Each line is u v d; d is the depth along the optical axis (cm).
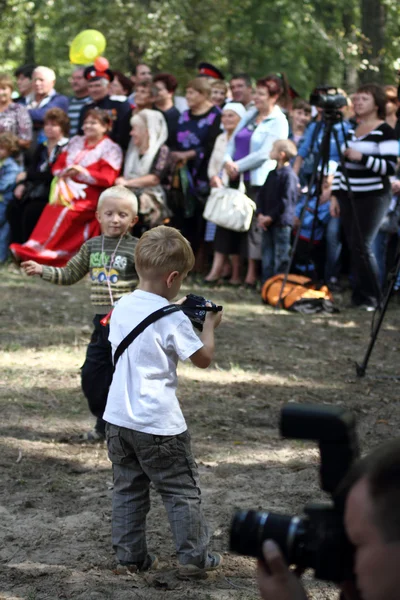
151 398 493
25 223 1714
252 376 1004
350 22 3800
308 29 3656
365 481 143
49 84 1811
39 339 1146
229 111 1545
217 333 1212
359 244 1339
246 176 1545
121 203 682
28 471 704
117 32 2802
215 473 706
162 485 504
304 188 1555
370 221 1320
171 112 1653
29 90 1914
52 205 1582
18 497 652
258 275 1647
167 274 504
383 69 2838
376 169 1277
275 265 1488
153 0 2917
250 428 823
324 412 178
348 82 3048
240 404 895
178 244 505
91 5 3250
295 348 1148
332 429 176
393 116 1512
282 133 1510
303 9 3675
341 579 161
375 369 1059
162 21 2794
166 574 533
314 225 1367
